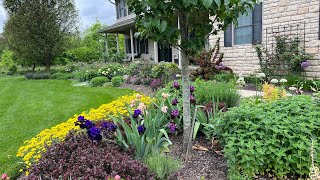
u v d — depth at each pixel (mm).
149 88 7555
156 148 2424
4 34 16703
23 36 14875
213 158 2471
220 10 2119
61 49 15945
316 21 6223
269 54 7141
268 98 3402
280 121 2172
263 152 1997
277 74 6871
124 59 15289
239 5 2188
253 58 7656
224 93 3689
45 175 1879
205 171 2242
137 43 16172
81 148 2182
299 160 1976
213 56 8781
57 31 15633
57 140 2611
